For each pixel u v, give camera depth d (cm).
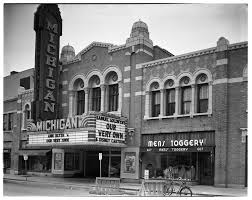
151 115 2661
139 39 2780
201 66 2403
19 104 3738
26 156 3127
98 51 3038
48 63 3111
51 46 3145
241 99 2203
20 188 2344
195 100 2423
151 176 2598
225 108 2248
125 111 2777
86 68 3103
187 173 2439
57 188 2369
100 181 2050
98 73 3000
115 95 2919
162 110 2581
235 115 2217
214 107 2309
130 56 2809
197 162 2412
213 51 2350
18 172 3650
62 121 2603
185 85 2498
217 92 2302
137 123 2694
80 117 2494
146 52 2805
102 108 2914
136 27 2834
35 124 2962
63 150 3228
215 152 2266
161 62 2623
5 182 2828
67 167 3241
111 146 2653
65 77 3266
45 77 3073
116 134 2625
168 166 2536
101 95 2947
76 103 3203
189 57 2472
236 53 2256
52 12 3166
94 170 3164
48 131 2698
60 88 3297
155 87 2670
